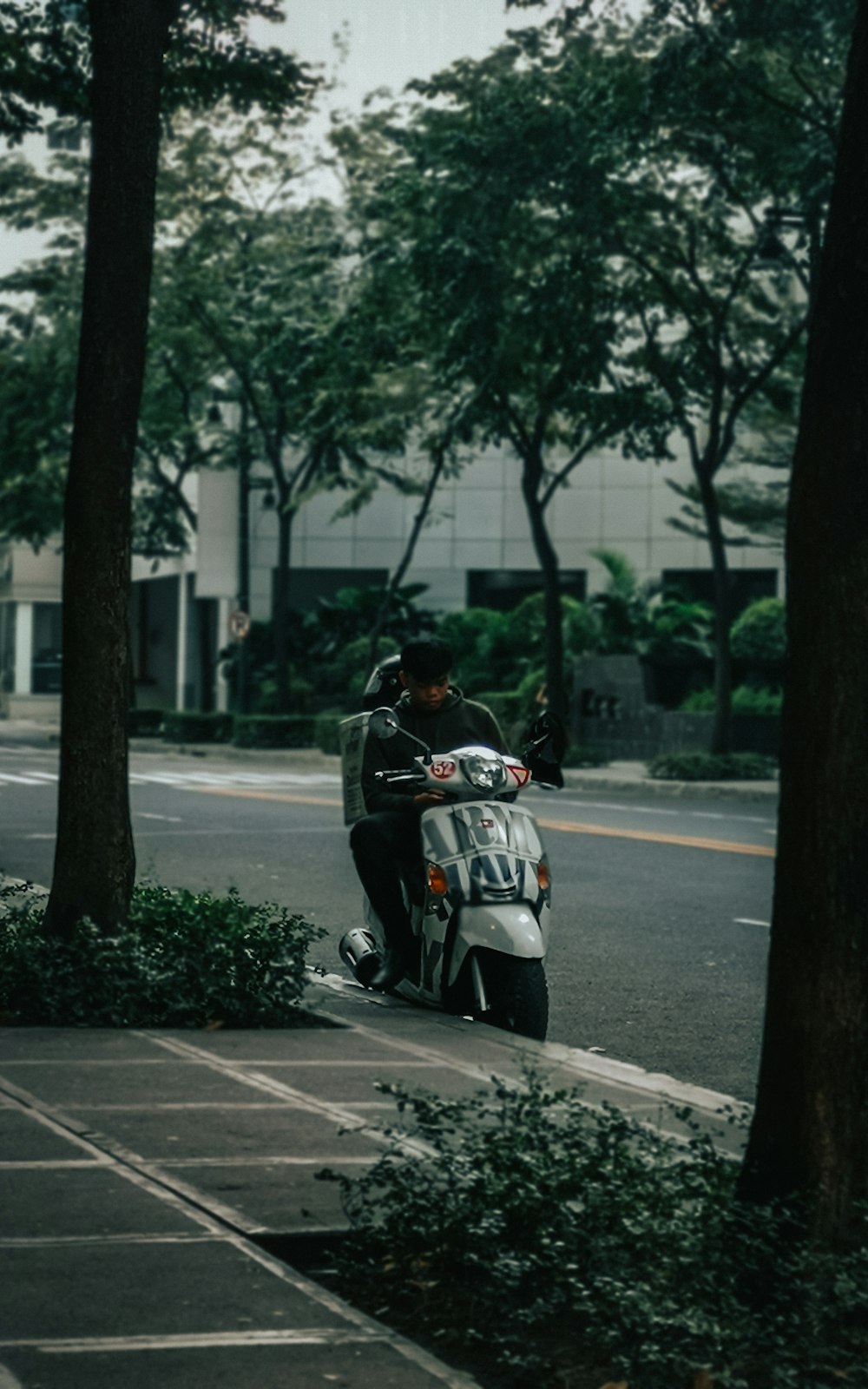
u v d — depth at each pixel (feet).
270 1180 17.61
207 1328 13.43
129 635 29.40
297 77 41.65
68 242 126.82
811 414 14.70
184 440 151.84
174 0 29.55
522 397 107.34
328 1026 26.66
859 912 14.29
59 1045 24.61
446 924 26.32
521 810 26.94
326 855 57.31
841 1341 13.47
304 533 187.73
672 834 65.92
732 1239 14.26
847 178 14.73
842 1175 14.26
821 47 73.92
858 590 14.32
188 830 66.85
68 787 29.09
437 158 85.76
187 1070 23.03
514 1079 22.71
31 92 40.98
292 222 127.44
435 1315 14.52
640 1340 13.42
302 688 165.99
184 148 120.06
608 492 181.16
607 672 126.11
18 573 235.20
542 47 84.58
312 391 126.31
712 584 178.19
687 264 90.33
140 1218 16.15
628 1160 16.16
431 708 27.89
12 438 138.21
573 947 38.68
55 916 29.04
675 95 77.97
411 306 96.68
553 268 87.71
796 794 14.49
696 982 34.27
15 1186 17.16
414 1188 16.16
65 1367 12.54
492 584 189.06
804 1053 14.40
